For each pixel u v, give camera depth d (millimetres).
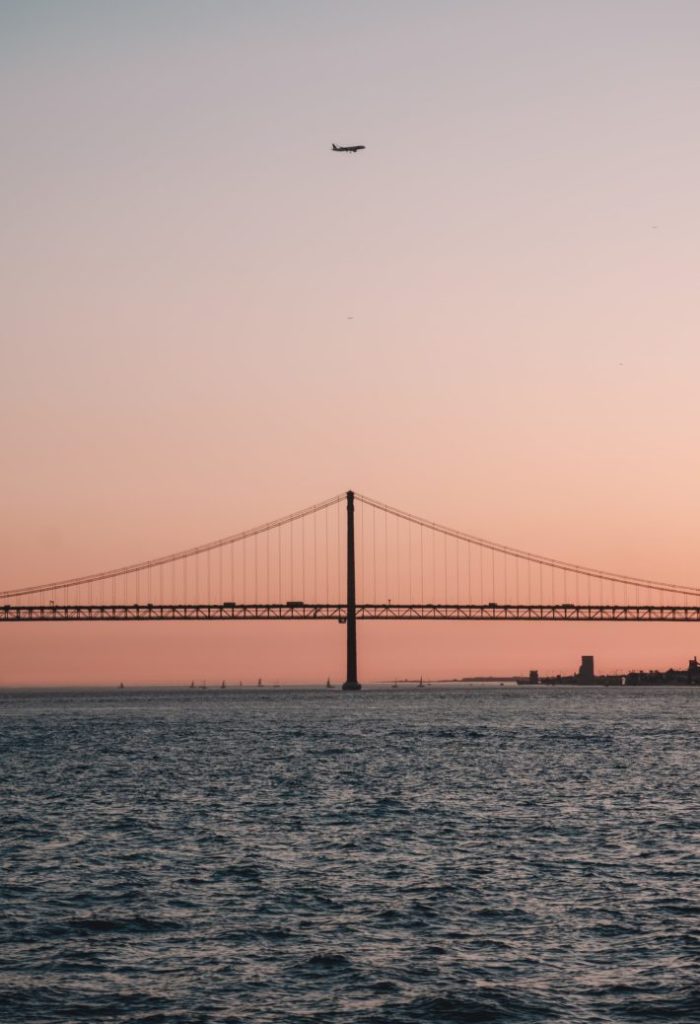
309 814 68750
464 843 57719
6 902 44781
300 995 33688
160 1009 32594
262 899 45094
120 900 45094
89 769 99938
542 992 33656
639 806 72125
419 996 33438
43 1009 32625
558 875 49312
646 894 45469
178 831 62188
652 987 33969
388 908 43469
